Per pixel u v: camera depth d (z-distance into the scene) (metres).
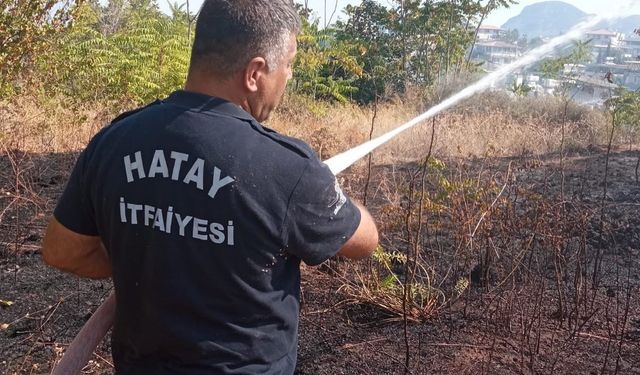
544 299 4.34
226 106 1.61
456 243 4.75
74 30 7.71
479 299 4.33
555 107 12.53
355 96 15.73
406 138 9.14
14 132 7.20
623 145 9.97
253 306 1.60
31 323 3.83
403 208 4.87
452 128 9.86
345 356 3.67
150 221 1.57
